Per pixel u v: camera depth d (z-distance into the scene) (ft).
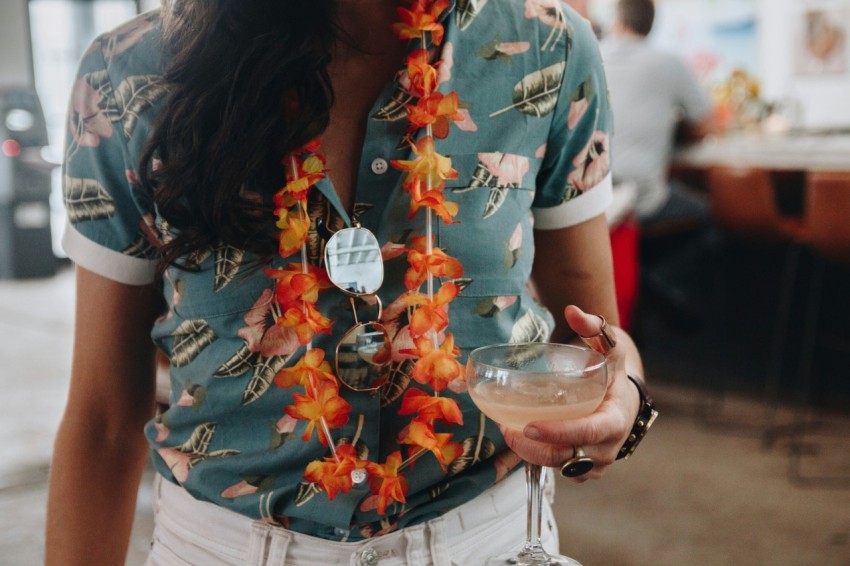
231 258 2.78
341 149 2.86
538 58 2.98
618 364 2.81
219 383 2.85
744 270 15.24
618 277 11.00
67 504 3.15
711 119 15.11
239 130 2.61
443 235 2.83
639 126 14.11
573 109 3.07
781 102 18.08
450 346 2.77
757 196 12.44
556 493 11.07
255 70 2.60
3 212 26.48
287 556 2.84
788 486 10.93
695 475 11.37
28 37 27.35
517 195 2.97
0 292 24.88
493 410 2.56
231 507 2.87
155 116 2.81
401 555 2.86
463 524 2.94
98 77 2.88
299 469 2.83
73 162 2.93
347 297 2.77
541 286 3.47
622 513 10.38
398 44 2.89
